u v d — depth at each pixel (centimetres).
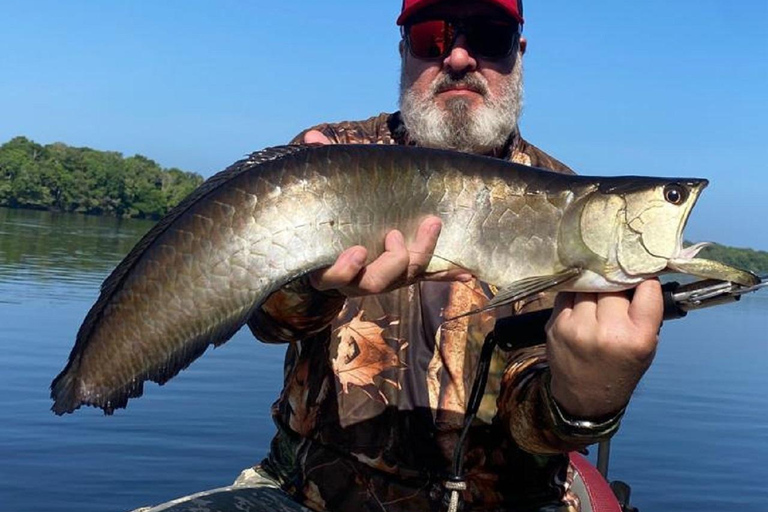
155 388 308
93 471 208
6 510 180
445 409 104
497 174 88
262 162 85
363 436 104
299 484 107
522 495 105
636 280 83
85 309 495
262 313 96
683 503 220
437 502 103
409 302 108
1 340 383
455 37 123
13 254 788
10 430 240
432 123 123
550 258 86
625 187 85
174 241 83
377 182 86
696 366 457
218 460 223
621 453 265
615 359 81
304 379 108
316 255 84
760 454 268
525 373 99
